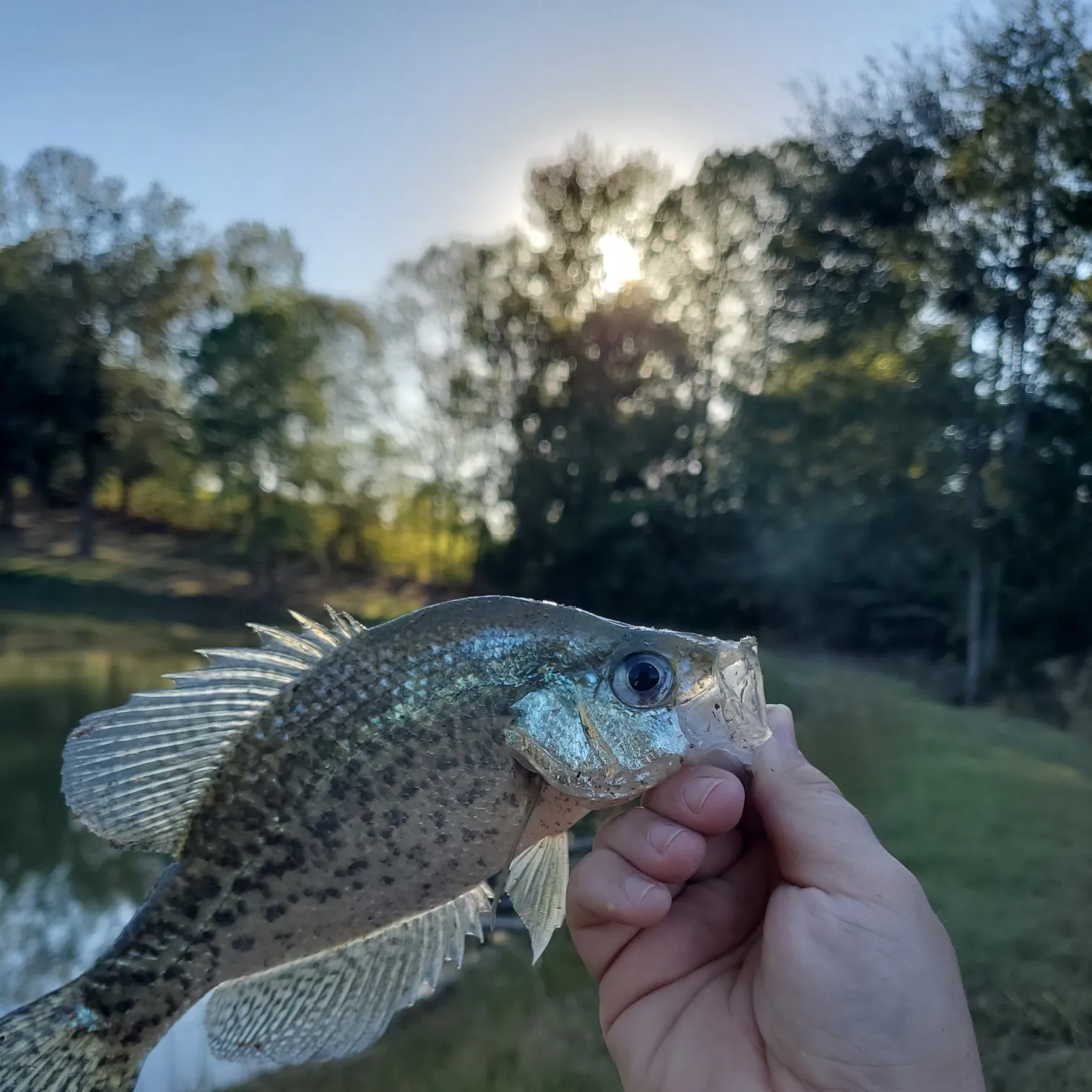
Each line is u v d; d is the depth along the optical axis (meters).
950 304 16.64
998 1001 4.18
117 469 26.86
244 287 27.33
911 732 10.48
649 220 25.42
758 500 21.84
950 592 17.42
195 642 19.23
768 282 21.62
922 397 16.42
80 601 21.64
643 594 23.16
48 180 25.53
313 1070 4.25
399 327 26.41
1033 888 5.43
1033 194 15.49
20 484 27.11
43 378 25.33
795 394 19.44
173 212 26.94
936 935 1.71
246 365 25.11
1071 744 10.61
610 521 23.25
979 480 15.97
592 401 25.30
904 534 18.20
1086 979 4.27
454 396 26.06
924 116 16.72
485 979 5.09
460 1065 4.13
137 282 26.97
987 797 7.43
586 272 25.70
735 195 23.75
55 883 7.33
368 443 26.58
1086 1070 3.57
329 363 26.34
